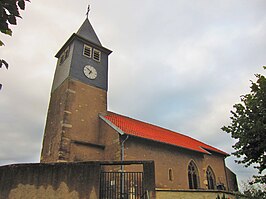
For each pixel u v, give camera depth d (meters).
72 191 8.94
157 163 17.92
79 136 18.00
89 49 22.86
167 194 12.59
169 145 19.47
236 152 9.22
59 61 23.78
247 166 9.20
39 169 9.41
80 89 20.16
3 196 9.08
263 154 8.89
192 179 20.34
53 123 19.73
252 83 9.60
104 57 23.80
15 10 3.00
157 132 22.89
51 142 18.77
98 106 20.62
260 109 8.95
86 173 9.19
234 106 9.82
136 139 17.44
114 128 17.55
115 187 10.11
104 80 22.48
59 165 9.41
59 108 19.59
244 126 9.12
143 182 9.26
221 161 25.55
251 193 13.88
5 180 9.35
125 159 16.08
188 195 12.84
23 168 9.48
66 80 20.22
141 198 9.17
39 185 9.12
